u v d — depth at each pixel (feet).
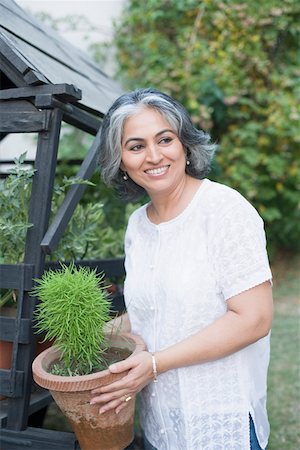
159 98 4.46
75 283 4.21
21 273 5.08
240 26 14.85
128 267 5.11
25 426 5.26
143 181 4.62
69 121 6.21
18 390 5.14
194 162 4.84
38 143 5.23
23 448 5.17
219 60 14.84
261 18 14.93
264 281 4.22
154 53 15.51
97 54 17.15
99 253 8.09
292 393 9.23
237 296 4.24
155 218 5.00
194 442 4.48
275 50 15.99
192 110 15.01
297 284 16.51
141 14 15.65
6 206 5.40
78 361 4.50
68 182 5.69
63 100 5.26
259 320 4.22
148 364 4.20
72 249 6.18
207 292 4.40
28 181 5.37
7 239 5.49
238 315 4.24
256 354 4.72
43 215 5.15
